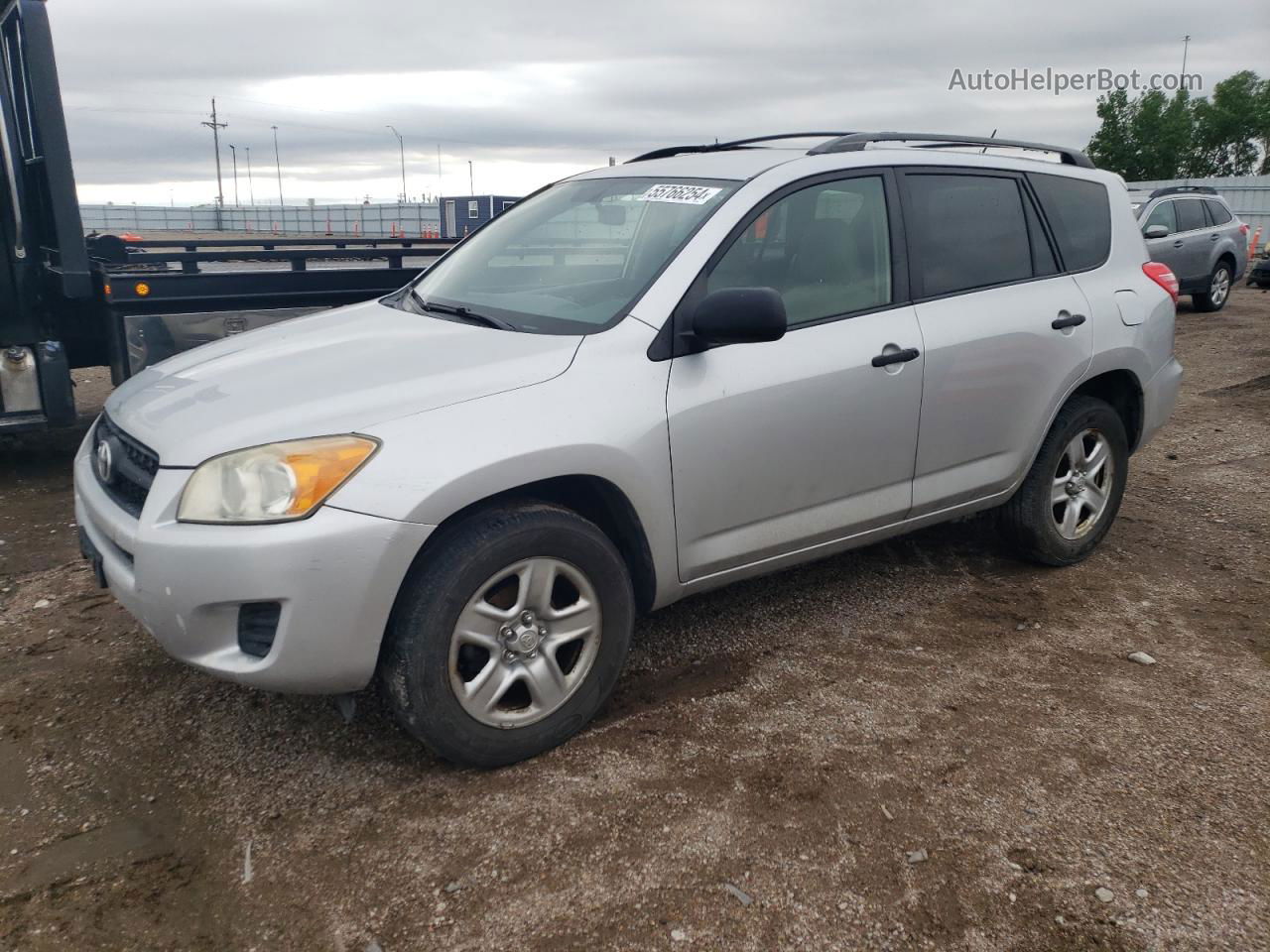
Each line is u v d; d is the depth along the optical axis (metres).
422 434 2.67
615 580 3.02
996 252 4.04
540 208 4.00
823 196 3.54
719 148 4.21
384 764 2.99
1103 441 4.46
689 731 3.15
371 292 7.29
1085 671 3.57
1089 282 4.32
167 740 3.13
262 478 2.54
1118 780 2.89
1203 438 7.02
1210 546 4.85
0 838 2.65
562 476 2.88
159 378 3.34
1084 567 4.57
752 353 3.24
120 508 2.87
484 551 2.72
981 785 2.86
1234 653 3.73
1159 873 2.51
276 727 3.20
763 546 3.40
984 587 4.33
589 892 2.44
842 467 3.51
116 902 2.41
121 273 6.38
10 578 4.50
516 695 3.02
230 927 2.34
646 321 3.09
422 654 2.69
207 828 2.70
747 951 2.26
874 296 3.62
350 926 2.34
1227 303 15.66
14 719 3.25
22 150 6.20
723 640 3.81
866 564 4.58
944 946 2.27
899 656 3.68
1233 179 30.61
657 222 3.42
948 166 3.95
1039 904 2.40
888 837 2.63
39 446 7.06
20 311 6.13
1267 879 2.49
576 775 2.90
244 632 2.62
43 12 5.61
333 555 2.53
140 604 2.67
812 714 3.26
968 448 3.91
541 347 3.01
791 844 2.60
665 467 3.04
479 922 2.35
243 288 6.73
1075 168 4.52
